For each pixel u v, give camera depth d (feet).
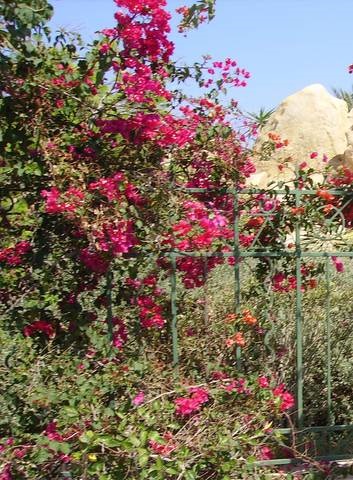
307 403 15.51
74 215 11.49
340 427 13.55
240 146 13.42
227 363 13.58
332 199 13.43
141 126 12.37
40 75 11.96
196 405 11.56
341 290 17.47
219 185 13.20
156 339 13.14
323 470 12.67
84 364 11.91
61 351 12.40
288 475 12.07
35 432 11.57
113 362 12.22
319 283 16.84
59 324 12.47
